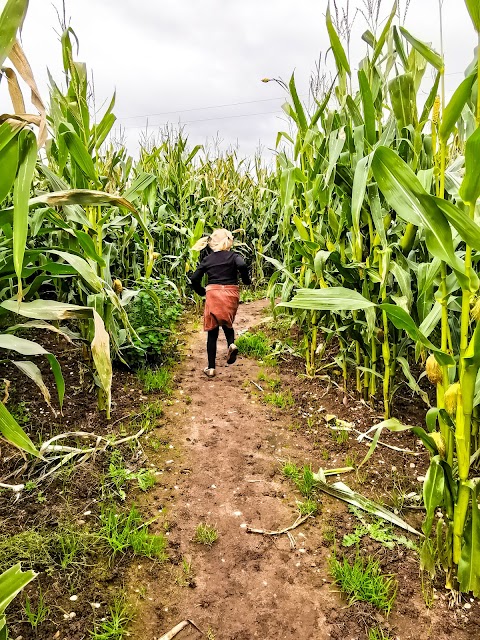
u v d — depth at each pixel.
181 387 4.12
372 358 3.31
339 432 3.26
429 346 1.73
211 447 3.12
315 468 2.88
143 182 3.86
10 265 1.79
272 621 1.82
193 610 1.86
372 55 3.13
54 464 2.70
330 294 2.13
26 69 1.25
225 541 2.26
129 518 2.27
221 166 9.39
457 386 1.71
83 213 2.86
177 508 2.49
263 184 9.38
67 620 1.75
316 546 2.22
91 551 2.09
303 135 3.73
